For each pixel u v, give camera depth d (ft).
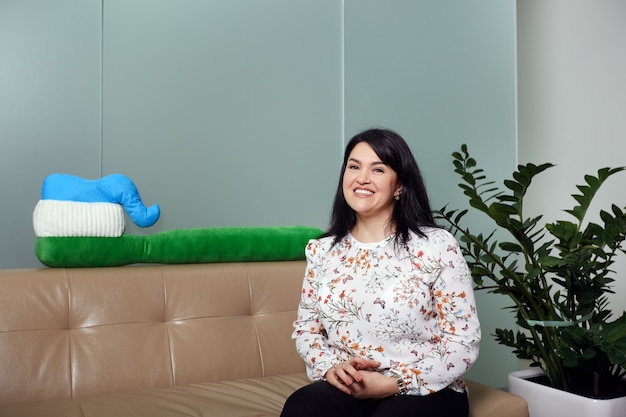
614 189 11.85
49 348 6.20
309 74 8.96
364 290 5.26
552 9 12.55
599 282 6.78
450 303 5.17
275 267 7.54
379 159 5.40
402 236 5.36
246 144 8.55
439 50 9.78
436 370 4.97
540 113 12.74
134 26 7.92
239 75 8.51
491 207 6.88
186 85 8.20
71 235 6.65
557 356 6.85
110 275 6.70
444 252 5.22
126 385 6.36
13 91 7.37
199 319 6.87
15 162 7.39
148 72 7.99
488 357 9.97
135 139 7.92
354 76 9.23
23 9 7.39
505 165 10.19
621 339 6.23
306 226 8.16
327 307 5.38
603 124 11.92
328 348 5.52
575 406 6.34
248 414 5.76
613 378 6.91
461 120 9.91
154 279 6.84
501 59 10.21
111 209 6.84
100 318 6.47
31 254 7.47
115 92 7.82
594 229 6.64
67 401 5.88
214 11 8.36
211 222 8.36
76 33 7.64
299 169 8.91
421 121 9.65
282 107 8.79
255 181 8.62
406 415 4.72
